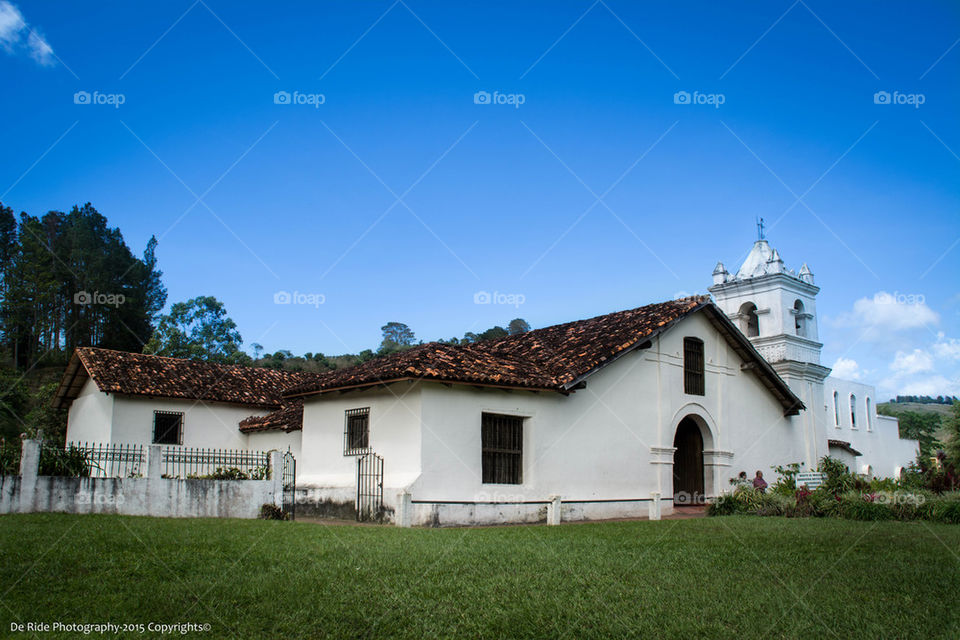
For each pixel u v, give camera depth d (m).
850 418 37.12
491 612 6.88
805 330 28.67
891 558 10.00
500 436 18.03
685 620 6.69
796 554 10.23
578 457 19.20
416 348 18.81
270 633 6.32
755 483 22.25
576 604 7.17
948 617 6.87
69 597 7.17
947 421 38.97
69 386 27.03
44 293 52.12
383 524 16.28
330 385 18.59
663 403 21.62
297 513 19.61
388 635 6.32
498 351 22.47
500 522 17.22
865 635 6.30
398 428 17.12
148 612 6.79
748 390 24.89
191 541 10.27
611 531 13.50
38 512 13.48
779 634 6.35
